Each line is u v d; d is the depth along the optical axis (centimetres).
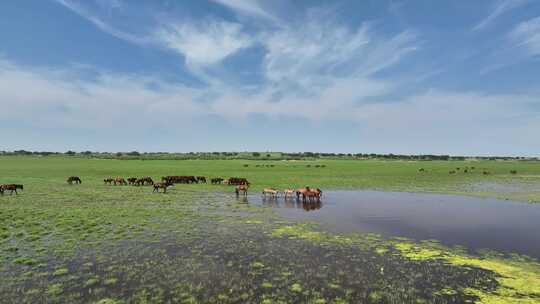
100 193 3494
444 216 2362
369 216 2358
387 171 7406
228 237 1759
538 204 2902
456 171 7388
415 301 1043
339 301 1041
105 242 1641
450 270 1298
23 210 2442
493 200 3141
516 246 1627
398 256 1463
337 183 4731
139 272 1261
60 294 1076
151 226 1989
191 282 1176
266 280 1198
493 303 1030
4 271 1256
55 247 1549
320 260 1409
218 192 3731
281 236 1789
